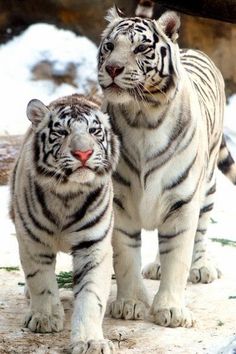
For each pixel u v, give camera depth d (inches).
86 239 397.7
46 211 397.7
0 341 397.7
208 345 400.5
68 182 387.2
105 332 416.2
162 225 437.4
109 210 402.9
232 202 698.8
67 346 390.6
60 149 383.2
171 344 402.3
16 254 545.6
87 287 394.0
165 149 424.5
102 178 393.4
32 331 410.6
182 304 434.6
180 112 426.0
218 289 487.8
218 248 571.8
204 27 956.6
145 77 413.7
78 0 970.1
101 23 970.7
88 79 951.6
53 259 415.2
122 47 413.1
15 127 861.8
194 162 433.1
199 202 444.8
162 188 429.4
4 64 957.2
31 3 975.6
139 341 406.3
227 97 949.8
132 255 442.0
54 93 941.2
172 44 427.8
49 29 976.9
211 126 492.4
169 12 429.7
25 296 463.5
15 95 924.6
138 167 427.8
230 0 418.6
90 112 390.6
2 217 623.5
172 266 434.6
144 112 420.2
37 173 393.1
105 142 392.5
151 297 469.1
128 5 956.6
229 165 570.3
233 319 436.8
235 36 951.6
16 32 980.6
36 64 957.2
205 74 509.0
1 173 695.1
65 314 437.4
